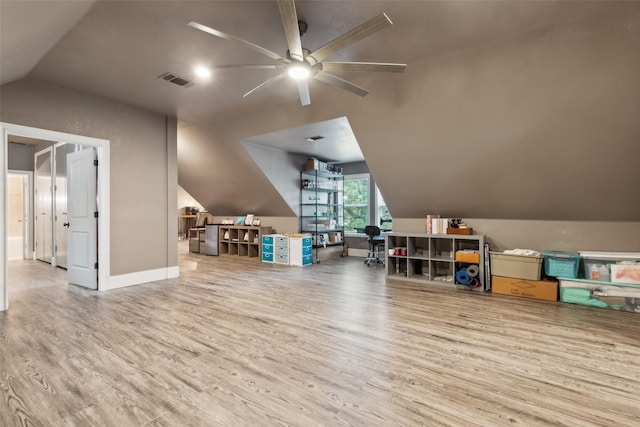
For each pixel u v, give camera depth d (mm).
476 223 4730
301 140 5641
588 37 2564
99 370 2080
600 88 2801
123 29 2615
